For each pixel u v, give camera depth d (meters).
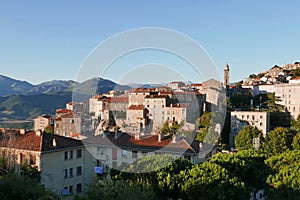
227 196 15.66
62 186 24.64
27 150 23.89
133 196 11.28
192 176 16.14
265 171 20.52
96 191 12.20
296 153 20.84
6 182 13.12
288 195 16.17
